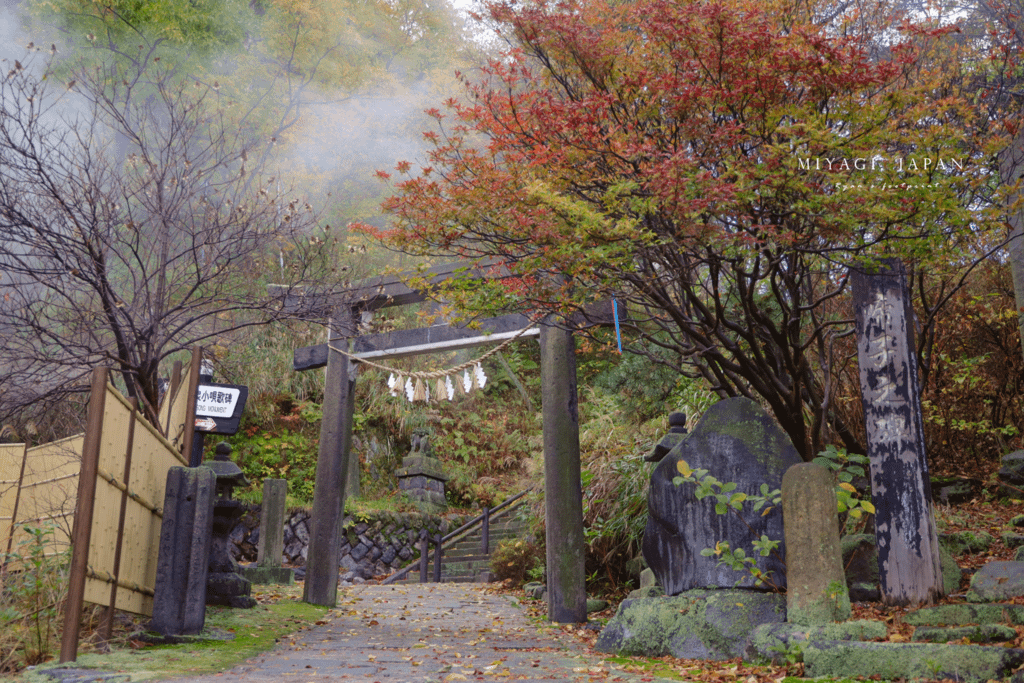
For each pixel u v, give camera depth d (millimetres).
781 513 5723
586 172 6074
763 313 6797
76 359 8344
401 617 8445
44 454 7227
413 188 6039
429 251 6652
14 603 5418
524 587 10969
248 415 17281
